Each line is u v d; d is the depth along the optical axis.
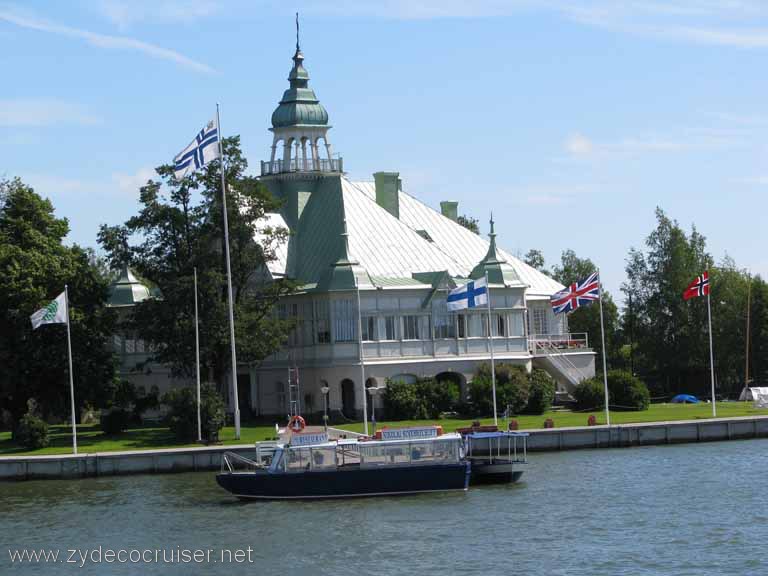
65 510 105.06
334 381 148.12
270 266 155.12
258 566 85.44
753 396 161.25
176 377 149.88
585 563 83.44
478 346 155.75
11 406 145.25
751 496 102.44
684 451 127.50
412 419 145.50
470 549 87.88
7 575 85.94
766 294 195.00
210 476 120.62
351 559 86.25
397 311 151.25
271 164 166.50
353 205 160.00
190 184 144.62
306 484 106.50
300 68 167.00
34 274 140.12
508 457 116.38
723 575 80.12
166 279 143.88
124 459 122.94
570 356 161.75
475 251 170.25
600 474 114.38
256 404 157.12
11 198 145.62
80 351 142.50
